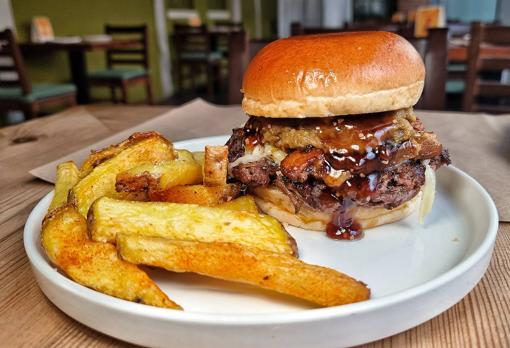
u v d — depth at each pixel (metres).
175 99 1.63
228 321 0.14
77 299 0.16
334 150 0.22
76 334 0.16
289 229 0.25
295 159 0.23
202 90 1.81
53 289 0.17
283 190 0.24
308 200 0.23
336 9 2.43
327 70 0.22
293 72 0.23
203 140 0.35
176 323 0.15
